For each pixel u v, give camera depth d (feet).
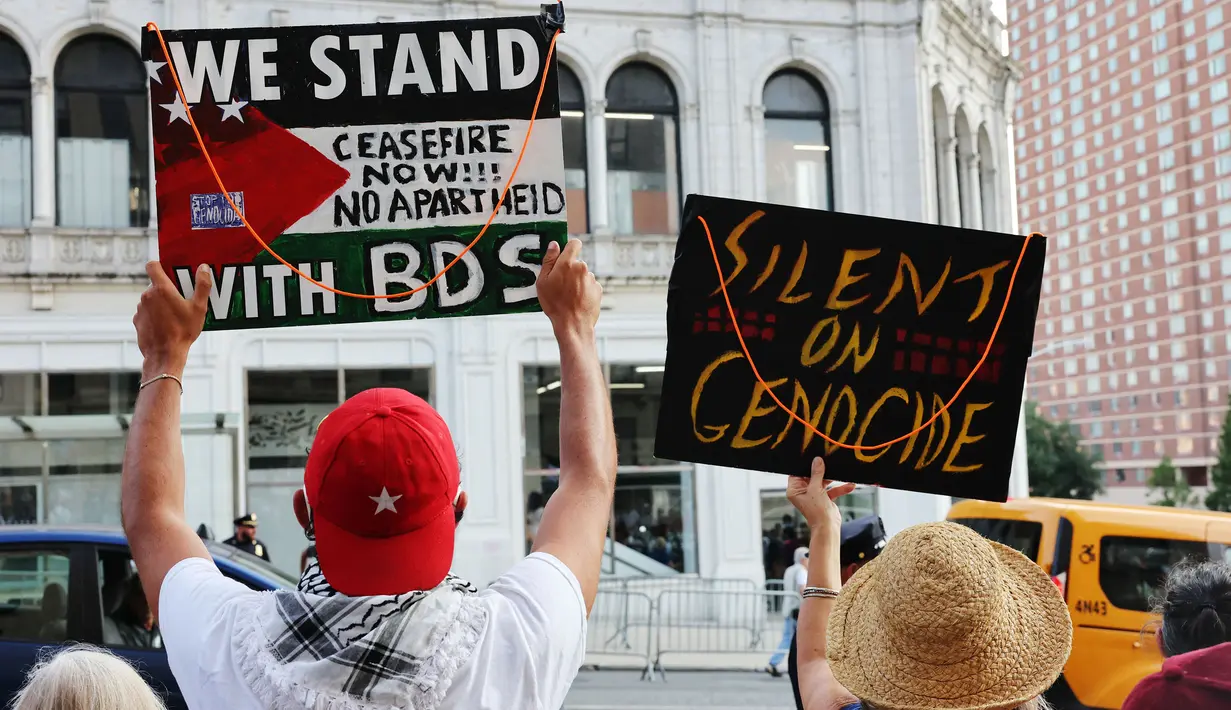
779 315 12.21
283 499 71.46
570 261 8.00
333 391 72.64
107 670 10.10
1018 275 12.12
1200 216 572.51
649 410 76.43
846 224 12.17
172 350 7.89
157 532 7.35
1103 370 622.13
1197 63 575.79
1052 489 330.54
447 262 10.76
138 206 71.82
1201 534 31.27
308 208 10.69
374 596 6.50
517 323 74.49
